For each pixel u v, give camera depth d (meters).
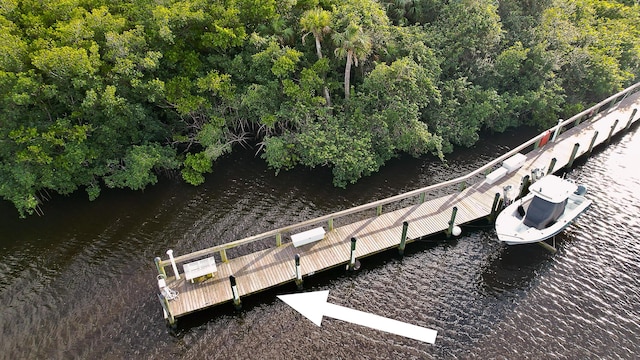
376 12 27.38
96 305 19.47
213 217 24.62
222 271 20.31
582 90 34.56
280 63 25.27
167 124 29.47
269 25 27.62
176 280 19.92
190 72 26.20
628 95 36.56
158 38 25.06
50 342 17.92
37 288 20.39
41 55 21.28
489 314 19.12
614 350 17.58
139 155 25.19
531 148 30.94
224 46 25.75
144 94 25.55
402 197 23.39
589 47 34.47
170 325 18.48
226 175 28.22
